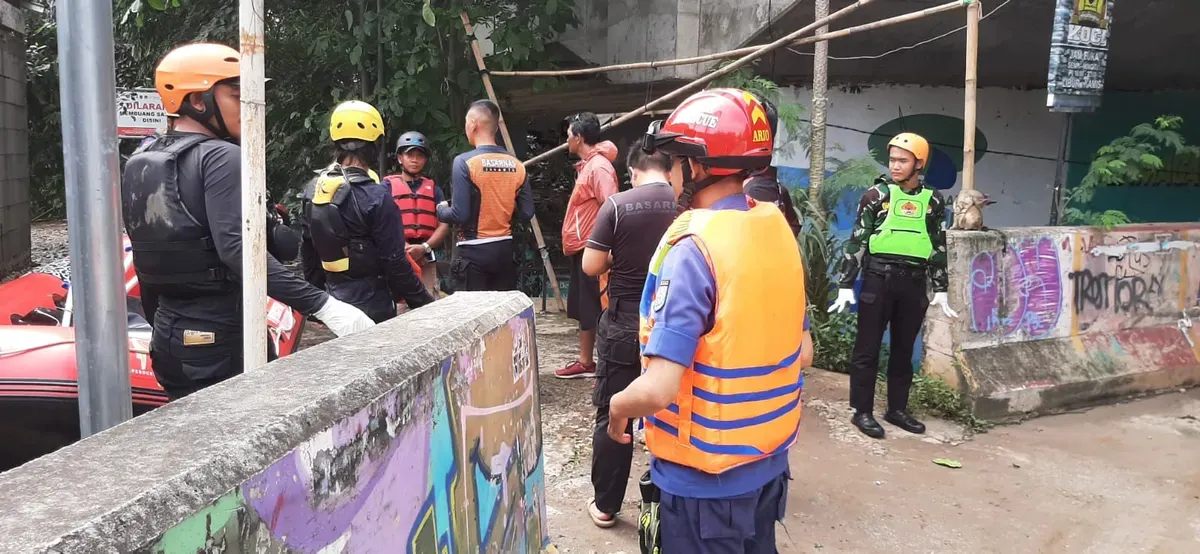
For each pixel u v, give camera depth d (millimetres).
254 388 1300
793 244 2092
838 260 6344
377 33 7516
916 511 3691
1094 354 5461
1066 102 4996
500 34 7324
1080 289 5473
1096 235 5512
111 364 1844
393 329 1798
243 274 2129
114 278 1835
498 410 2078
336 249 3512
